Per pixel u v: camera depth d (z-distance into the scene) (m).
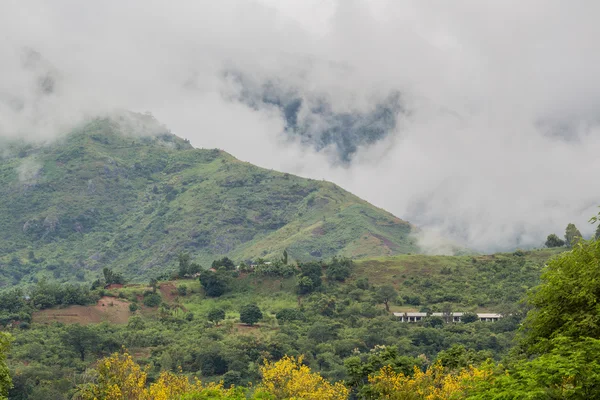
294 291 187.38
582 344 32.88
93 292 173.50
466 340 138.38
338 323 155.38
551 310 39.75
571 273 40.00
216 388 61.25
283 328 149.00
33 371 107.19
